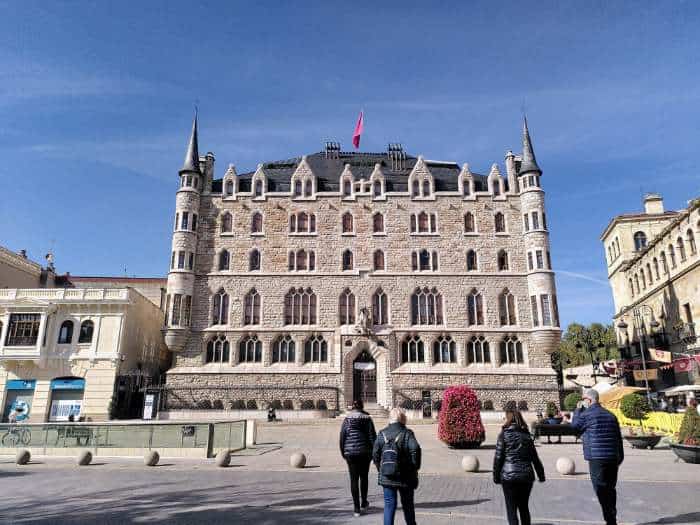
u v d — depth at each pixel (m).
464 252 54.53
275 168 62.44
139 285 70.94
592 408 10.88
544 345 50.94
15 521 11.90
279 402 49.78
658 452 23.14
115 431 25.14
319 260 54.59
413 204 56.16
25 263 60.16
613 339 88.88
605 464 10.34
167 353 62.97
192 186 55.69
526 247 53.91
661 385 53.78
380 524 11.26
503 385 50.03
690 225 46.78
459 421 25.98
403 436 10.00
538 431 28.09
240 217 56.12
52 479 18.12
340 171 61.12
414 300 53.47
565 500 13.40
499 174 56.97
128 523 11.63
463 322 52.41
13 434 25.53
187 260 53.44
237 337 52.22
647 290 58.19
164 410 49.31
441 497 14.08
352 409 12.96
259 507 13.11
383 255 54.78
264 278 54.12
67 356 47.53
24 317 48.12
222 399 49.78
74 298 48.91
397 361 51.44
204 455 24.19
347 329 51.59
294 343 52.12
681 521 11.21
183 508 13.12
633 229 66.88
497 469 9.69
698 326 45.88
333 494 14.77
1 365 47.47
